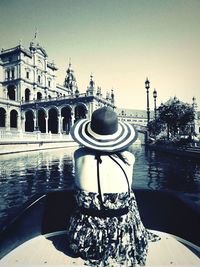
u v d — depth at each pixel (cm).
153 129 4869
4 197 802
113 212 180
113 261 177
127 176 188
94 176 181
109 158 184
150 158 2261
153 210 261
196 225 221
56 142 3922
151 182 1106
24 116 5975
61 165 1645
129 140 190
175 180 1149
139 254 187
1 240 196
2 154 2356
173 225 248
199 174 1314
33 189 928
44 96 6869
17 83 6056
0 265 192
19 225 224
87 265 183
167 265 196
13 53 6134
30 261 197
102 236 179
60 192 268
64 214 261
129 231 183
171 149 2769
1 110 5897
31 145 3091
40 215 252
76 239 189
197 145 2427
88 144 184
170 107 3597
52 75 7362
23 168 1493
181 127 3584
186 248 223
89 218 184
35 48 6538
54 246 223
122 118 11044
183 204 242
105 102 6153
